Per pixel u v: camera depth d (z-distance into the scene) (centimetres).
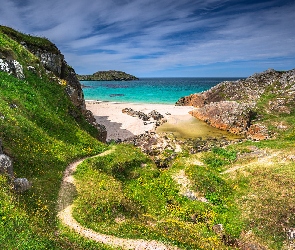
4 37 4091
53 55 4847
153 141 4891
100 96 12975
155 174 3014
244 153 3403
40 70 4162
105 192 2256
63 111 3862
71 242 1609
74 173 2617
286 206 2059
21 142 2555
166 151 4306
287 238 1848
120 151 3369
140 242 1683
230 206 2308
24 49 4222
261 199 2242
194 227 2098
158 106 9444
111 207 2070
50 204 2009
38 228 1597
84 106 5125
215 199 2427
